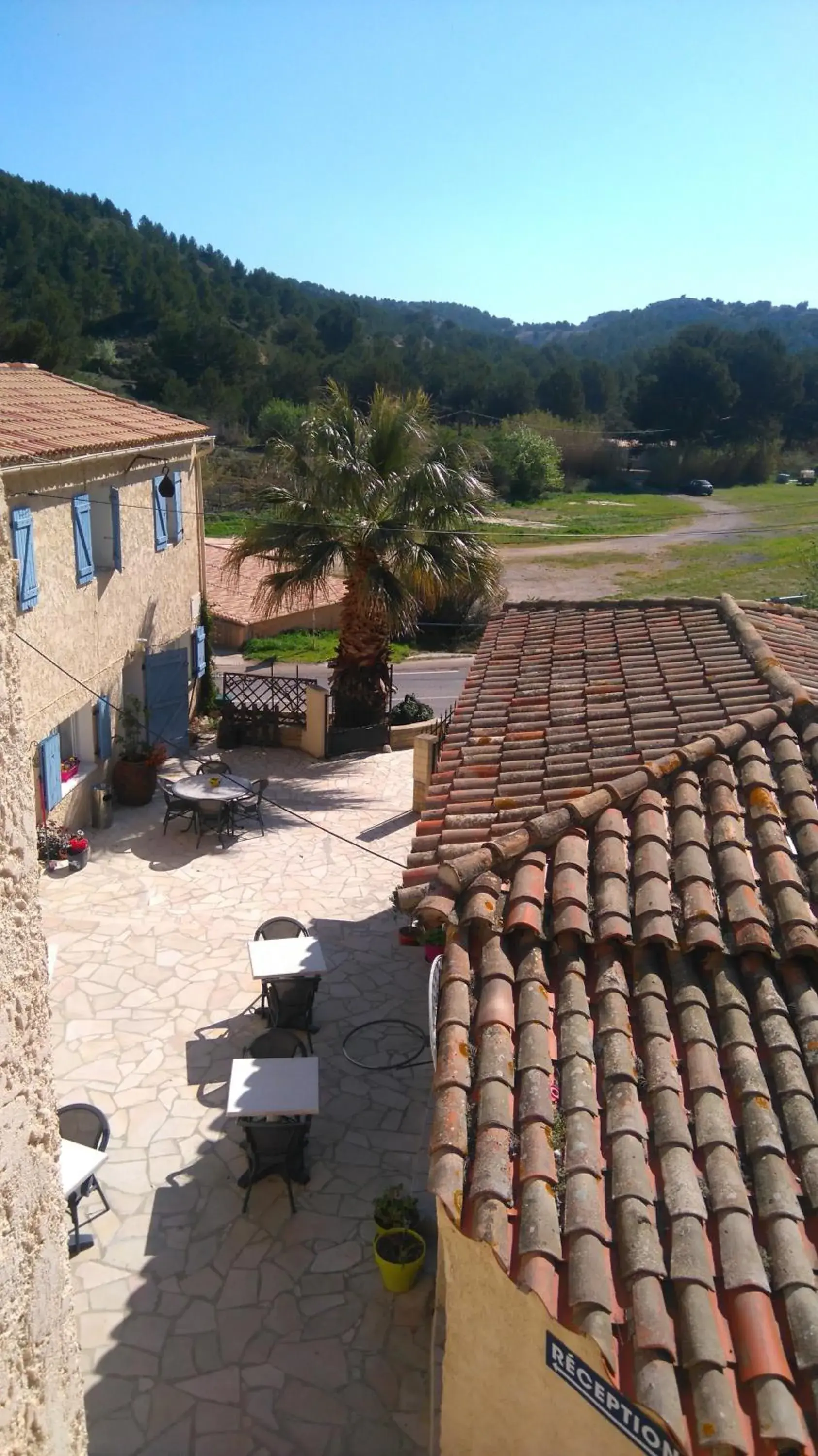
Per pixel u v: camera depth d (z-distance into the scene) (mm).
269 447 17766
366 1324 6797
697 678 8781
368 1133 8711
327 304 122938
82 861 13398
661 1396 3225
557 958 5168
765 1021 4648
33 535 12219
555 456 65375
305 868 13891
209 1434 5973
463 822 6547
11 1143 2572
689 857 5574
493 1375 4277
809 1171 3922
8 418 12977
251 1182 7727
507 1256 3725
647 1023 4711
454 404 80750
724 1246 3695
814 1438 3104
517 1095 4449
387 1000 10750
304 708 19391
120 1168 8133
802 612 12305
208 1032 9945
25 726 2734
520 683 9734
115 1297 6918
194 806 14422
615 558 49969
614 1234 3811
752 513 60500
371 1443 5961
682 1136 4129
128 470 15414
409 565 16781
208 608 20188
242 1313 6844
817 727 6754
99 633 14734
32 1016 2736
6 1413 2523
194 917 12297
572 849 5750
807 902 5184
